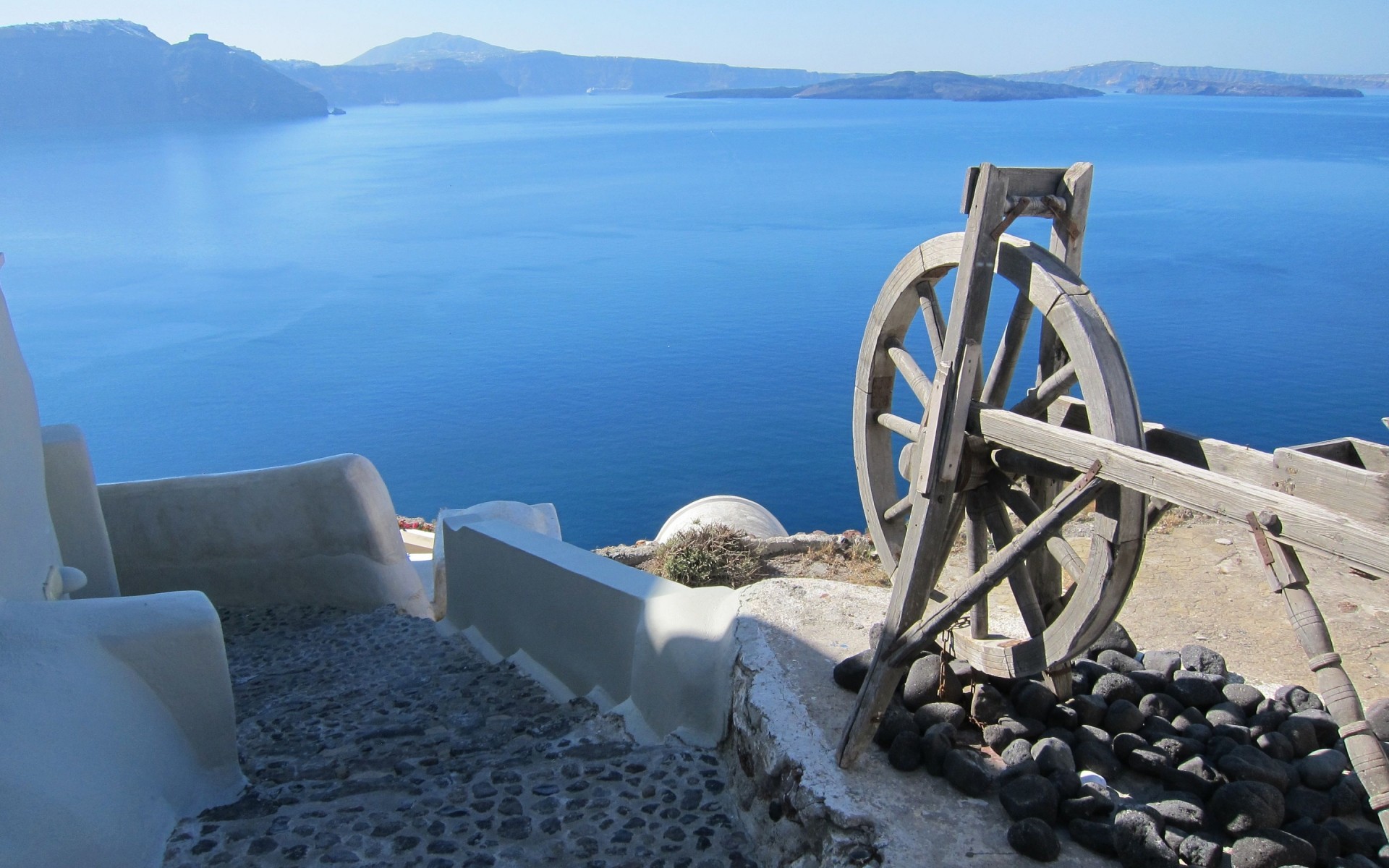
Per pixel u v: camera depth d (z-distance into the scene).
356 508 9.28
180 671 4.80
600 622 6.16
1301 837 3.53
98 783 4.07
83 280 129.50
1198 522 9.84
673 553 11.53
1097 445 3.47
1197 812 3.64
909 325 5.01
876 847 3.64
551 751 5.25
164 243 158.62
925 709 4.39
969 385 3.95
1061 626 4.04
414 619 8.73
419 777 4.91
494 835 4.28
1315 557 8.73
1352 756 2.88
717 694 5.21
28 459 6.32
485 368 88.81
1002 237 4.16
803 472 60.88
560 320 105.94
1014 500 4.41
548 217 184.38
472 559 8.01
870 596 5.73
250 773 5.16
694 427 70.38
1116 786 4.04
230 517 9.26
